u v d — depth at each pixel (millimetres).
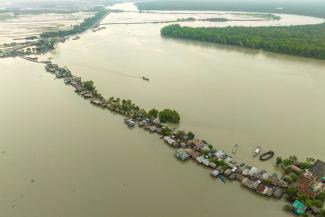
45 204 74875
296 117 115750
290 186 77312
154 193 78062
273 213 72000
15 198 76812
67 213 72188
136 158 91562
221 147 96125
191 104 126562
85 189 79375
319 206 70625
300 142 99000
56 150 95250
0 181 82250
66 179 82938
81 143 98875
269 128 107375
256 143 98250
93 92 137500
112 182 81688
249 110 121125
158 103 127875
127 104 122562
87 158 91312
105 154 93312
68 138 101938
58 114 119625
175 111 111562
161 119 111125
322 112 120062
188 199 76250
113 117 117250
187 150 93500
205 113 118312
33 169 86812
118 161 90062
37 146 97438
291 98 133875
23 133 105000
